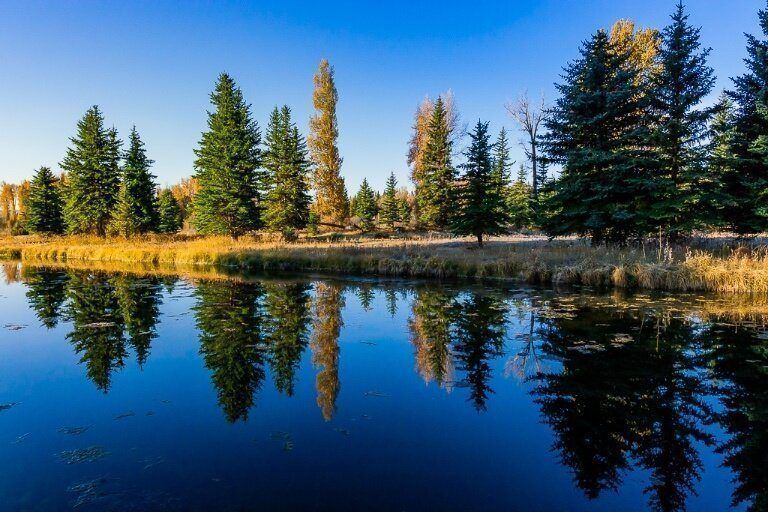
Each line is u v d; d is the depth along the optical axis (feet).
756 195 50.55
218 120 110.93
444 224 104.22
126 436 16.57
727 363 23.73
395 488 13.07
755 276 41.93
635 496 12.79
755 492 12.82
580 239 76.02
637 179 49.65
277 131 113.19
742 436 16.25
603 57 53.42
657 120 52.60
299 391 21.12
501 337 30.07
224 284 55.88
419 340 29.96
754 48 50.75
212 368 24.53
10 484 13.24
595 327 31.30
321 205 132.77
